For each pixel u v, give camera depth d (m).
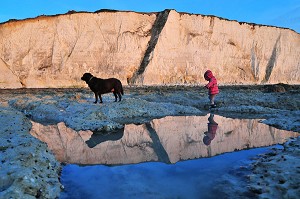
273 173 3.55
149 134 6.55
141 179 3.65
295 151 4.47
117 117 8.88
